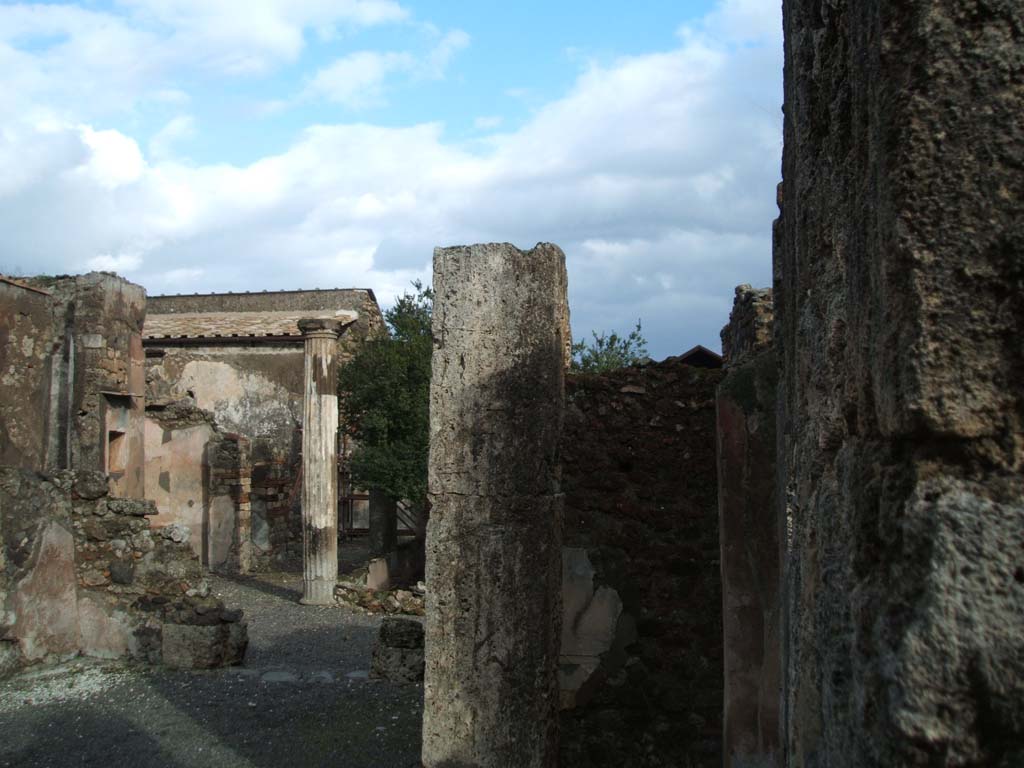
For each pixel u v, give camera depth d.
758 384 4.63
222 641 9.04
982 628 1.03
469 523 4.64
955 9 1.20
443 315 4.76
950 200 1.18
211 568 17.61
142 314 14.15
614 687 5.38
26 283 11.84
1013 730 1.00
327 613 12.89
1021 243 1.14
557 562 4.78
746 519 4.59
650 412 5.61
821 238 1.79
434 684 4.61
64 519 9.20
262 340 21.17
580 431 5.64
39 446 11.75
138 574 9.28
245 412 21.12
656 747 5.28
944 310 1.17
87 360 12.55
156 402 17.80
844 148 1.65
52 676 8.52
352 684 8.20
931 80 1.21
